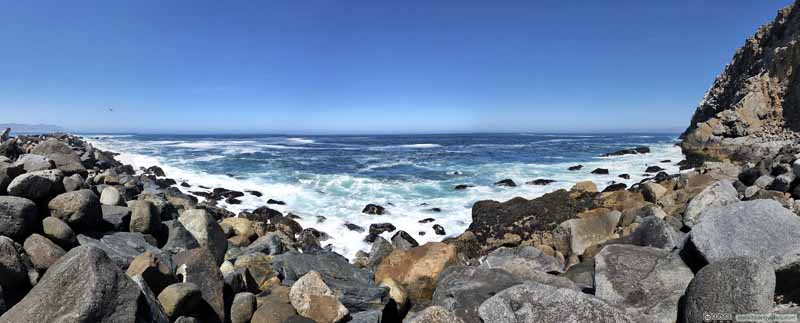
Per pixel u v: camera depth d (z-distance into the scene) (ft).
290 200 49.75
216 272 16.25
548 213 37.11
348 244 36.14
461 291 16.51
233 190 53.47
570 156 103.40
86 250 12.16
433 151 123.13
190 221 23.34
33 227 16.29
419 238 37.58
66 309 10.93
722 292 11.53
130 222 20.77
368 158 98.17
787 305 12.14
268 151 115.96
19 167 19.01
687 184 44.88
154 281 14.35
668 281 14.48
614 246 16.44
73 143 76.84
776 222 14.17
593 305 11.71
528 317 12.13
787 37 108.37
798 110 91.76
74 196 18.20
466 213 44.70
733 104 111.04
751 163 65.51
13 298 12.84
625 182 62.54
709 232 14.82
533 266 21.95
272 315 15.74
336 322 15.79
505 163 86.94
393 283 19.98
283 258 22.62
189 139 201.57
